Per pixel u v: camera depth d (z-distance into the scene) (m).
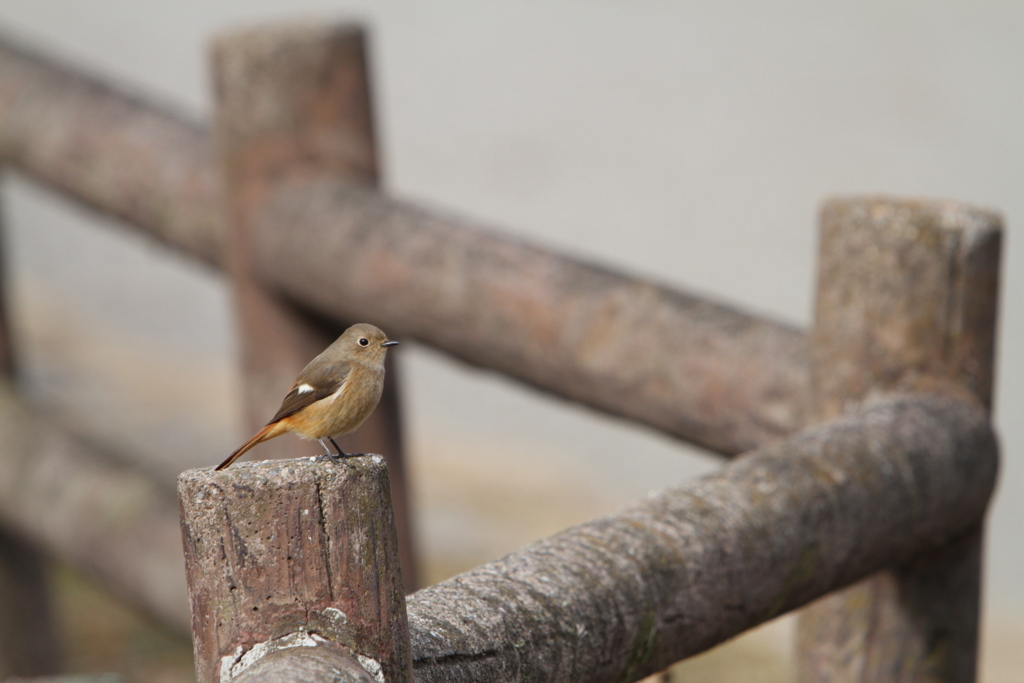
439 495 26.72
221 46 9.33
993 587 22.34
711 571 4.55
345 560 3.25
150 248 11.83
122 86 11.38
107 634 16.67
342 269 8.59
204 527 3.24
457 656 3.64
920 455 5.57
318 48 9.30
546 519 25.39
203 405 32.88
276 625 3.26
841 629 6.44
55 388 33.56
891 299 6.02
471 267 7.86
